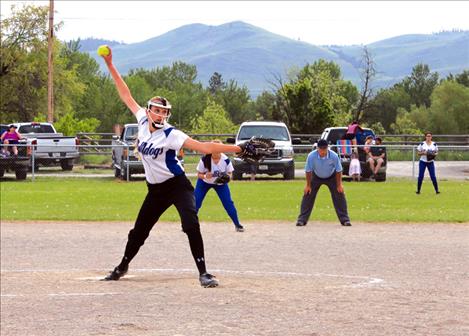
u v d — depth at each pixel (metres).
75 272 13.06
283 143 37.72
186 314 9.01
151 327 8.34
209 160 18.78
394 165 45.62
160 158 10.80
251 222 21.14
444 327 8.17
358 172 36.12
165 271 13.19
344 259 14.45
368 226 20.11
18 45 69.81
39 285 11.52
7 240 17.73
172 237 17.97
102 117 105.69
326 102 58.28
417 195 29.30
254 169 36.97
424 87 106.62
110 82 109.56
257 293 10.43
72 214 23.12
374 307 9.32
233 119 121.69
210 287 10.98
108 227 20.28
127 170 36.88
